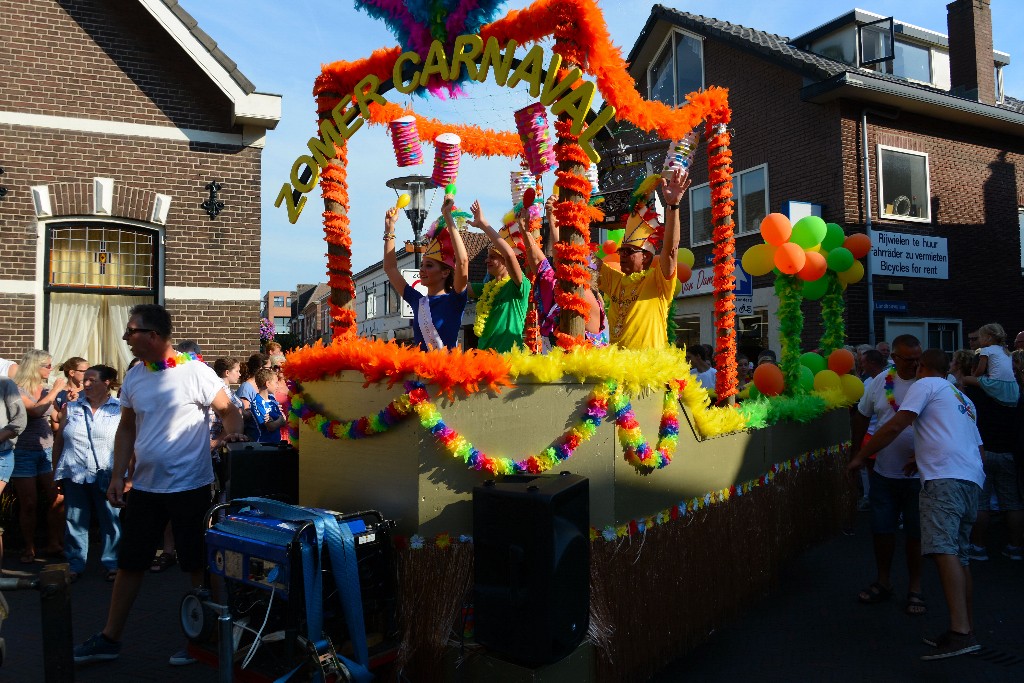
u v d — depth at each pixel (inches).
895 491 188.7
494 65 135.6
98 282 320.2
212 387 158.2
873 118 498.0
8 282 301.3
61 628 107.0
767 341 525.0
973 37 560.7
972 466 156.2
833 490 235.9
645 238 181.5
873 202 493.0
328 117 164.9
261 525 114.1
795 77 511.5
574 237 133.5
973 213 540.7
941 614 182.4
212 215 334.0
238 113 328.5
